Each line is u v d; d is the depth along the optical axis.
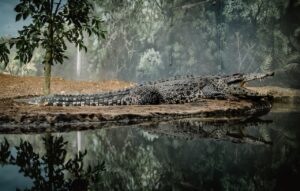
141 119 5.15
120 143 3.29
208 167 2.25
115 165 2.37
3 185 1.86
